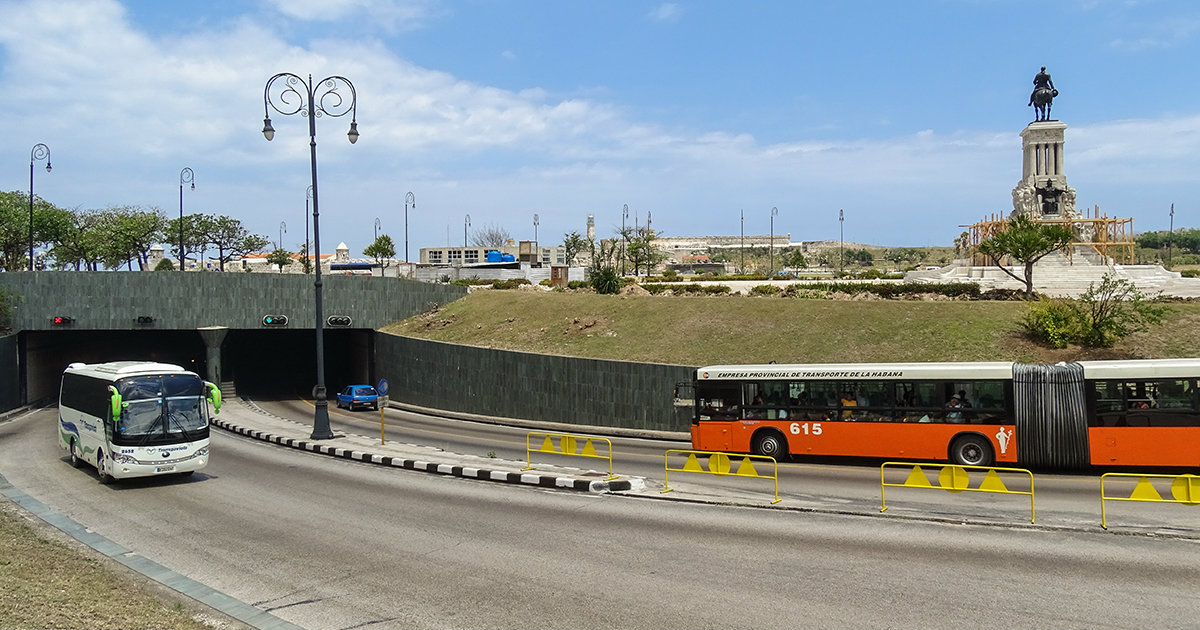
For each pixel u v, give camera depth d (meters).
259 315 47.81
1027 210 56.81
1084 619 9.41
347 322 50.44
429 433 32.78
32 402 45.53
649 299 42.62
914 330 32.44
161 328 45.72
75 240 77.56
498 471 20.19
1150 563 11.70
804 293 46.88
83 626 9.14
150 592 10.97
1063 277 50.69
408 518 15.67
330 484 19.88
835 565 11.85
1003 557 12.16
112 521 15.89
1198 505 15.72
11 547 12.80
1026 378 20.05
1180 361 19.19
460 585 11.19
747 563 12.04
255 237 96.56
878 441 21.38
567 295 47.88
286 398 52.88
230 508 16.98
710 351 34.41
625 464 22.48
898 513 15.30
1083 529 13.80
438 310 53.12
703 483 19.11
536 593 10.77
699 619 9.62
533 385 36.66
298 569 12.17
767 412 22.77
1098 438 19.33
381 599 10.63
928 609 9.83
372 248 89.00
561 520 15.29
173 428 20.03
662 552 12.77
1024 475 19.59
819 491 17.89
